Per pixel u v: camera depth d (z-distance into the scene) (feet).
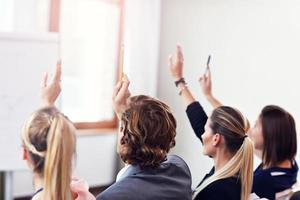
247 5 12.10
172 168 4.23
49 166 3.43
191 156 13.93
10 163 9.99
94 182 13.87
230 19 12.60
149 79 14.28
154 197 3.78
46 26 12.34
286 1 11.10
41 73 10.26
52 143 3.46
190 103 6.82
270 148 5.87
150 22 14.11
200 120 6.61
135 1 13.79
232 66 12.60
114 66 14.24
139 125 4.00
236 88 12.51
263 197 5.58
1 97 9.75
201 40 13.50
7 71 9.77
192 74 13.80
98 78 13.92
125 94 4.83
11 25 11.50
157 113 4.10
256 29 11.90
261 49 11.79
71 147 3.52
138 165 4.07
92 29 13.58
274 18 11.42
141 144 4.00
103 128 14.15
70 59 13.16
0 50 9.62
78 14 13.17
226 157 5.02
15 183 12.01
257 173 5.86
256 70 11.95
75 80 13.38
